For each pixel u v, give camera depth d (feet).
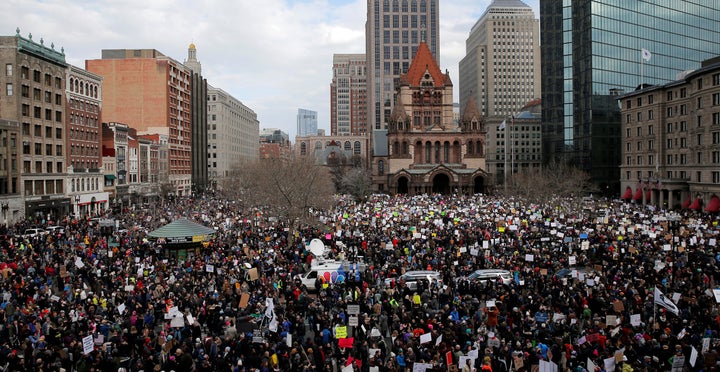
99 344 77.82
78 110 317.42
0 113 257.55
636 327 81.00
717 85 282.77
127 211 298.76
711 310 87.35
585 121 455.63
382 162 568.82
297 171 227.40
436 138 521.24
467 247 152.97
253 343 76.64
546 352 71.15
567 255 140.46
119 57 484.74
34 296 100.27
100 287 108.88
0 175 245.24
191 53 623.36
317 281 117.39
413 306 99.19
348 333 97.60
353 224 207.10
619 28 454.40
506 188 399.85
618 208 276.21
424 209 261.85
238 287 107.45
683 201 315.78
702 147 297.12
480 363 73.15
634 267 118.32
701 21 507.71
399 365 69.97
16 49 257.55
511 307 97.86
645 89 357.00
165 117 474.90
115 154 373.81
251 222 218.79
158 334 82.02
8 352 73.46
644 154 364.58
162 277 115.34
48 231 203.51
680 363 64.64
